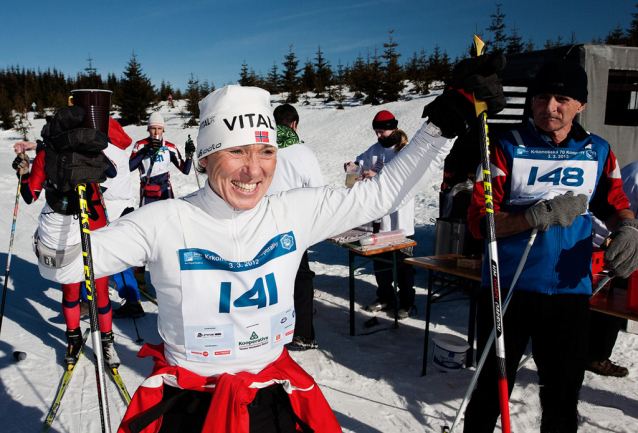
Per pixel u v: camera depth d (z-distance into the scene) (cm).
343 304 501
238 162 134
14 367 344
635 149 468
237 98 137
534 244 213
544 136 225
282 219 150
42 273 141
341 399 317
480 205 223
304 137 2280
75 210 135
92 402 307
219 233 140
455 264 353
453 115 142
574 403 209
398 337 419
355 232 459
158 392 142
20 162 396
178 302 139
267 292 143
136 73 3850
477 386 221
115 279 462
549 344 213
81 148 130
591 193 223
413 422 290
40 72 5897
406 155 151
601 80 452
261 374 145
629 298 253
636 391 319
